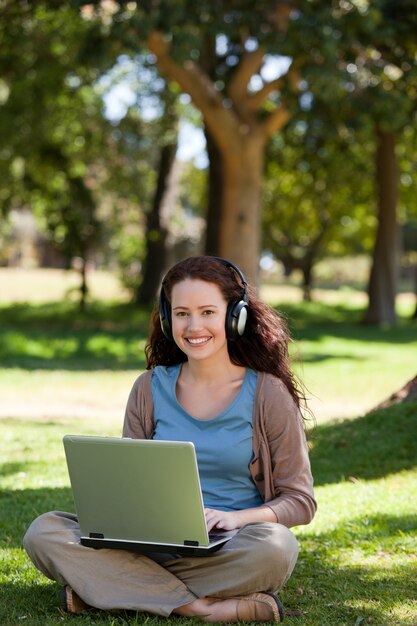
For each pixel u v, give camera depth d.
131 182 31.88
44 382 14.89
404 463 7.46
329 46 16.64
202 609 3.88
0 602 4.18
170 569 3.98
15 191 30.16
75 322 27.89
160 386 4.18
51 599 4.23
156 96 28.56
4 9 21.22
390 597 4.28
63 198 29.92
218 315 3.99
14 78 24.36
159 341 4.32
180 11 16.70
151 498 3.74
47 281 46.78
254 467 4.02
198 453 4.03
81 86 26.20
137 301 31.98
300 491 4.00
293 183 35.12
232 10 17.58
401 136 28.77
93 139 29.88
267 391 4.02
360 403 13.16
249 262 22.45
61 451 8.66
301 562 4.89
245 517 3.90
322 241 40.59
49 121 26.86
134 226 38.06
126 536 3.87
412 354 20.92
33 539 3.96
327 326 28.67
